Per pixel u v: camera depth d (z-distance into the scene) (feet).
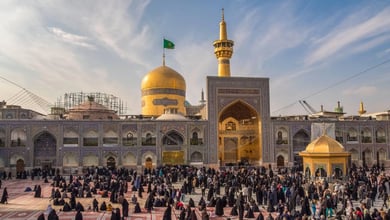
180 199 58.23
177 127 105.81
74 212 50.96
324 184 59.98
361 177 69.05
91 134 102.63
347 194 53.83
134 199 57.16
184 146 105.50
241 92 111.75
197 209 52.21
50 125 100.17
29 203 58.13
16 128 98.37
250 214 46.80
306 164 75.46
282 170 99.40
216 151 107.34
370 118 125.39
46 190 71.56
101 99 132.05
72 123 101.30
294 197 50.26
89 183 74.49
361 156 113.80
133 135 104.27
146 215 49.16
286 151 111.24
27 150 98.22
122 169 91.04
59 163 99.35
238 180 66.44
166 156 104.47
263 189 56.18
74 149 100.48
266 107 112.47
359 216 37.27
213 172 85.05
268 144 110.63
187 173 84.12
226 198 55.42
